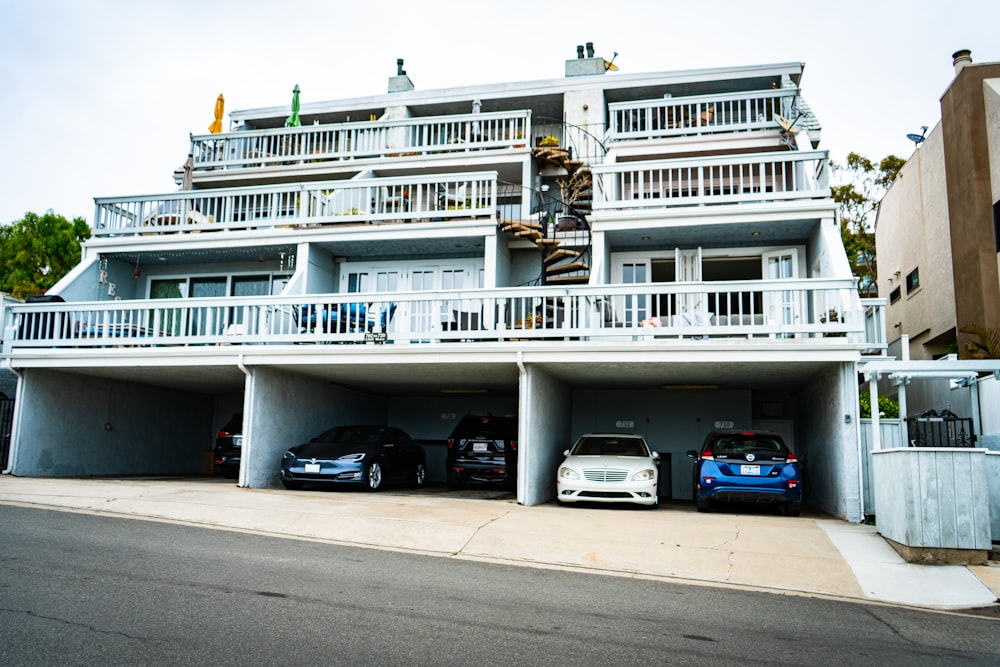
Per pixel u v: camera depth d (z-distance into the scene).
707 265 17.55
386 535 9.27
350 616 5.73
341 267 18.09
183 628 5.26
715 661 5.02
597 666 4.84
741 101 19.72
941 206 19.98
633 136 18.09
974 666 5.10
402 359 13.03
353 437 14.82
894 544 8.89
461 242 16.86
